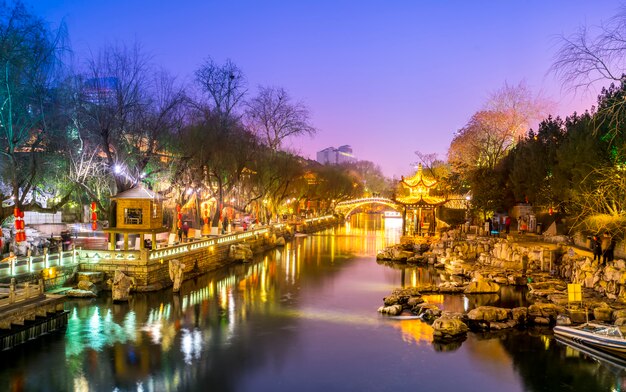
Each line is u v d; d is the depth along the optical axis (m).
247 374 24.30
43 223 55.53
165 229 41.78
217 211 60.72
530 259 47.59
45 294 30.34
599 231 40.66
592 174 41.91
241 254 57.84
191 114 60.78
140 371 24.33
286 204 111.44
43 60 40.06
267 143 78.31
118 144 44.59
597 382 23.81
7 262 32.34
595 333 27.28
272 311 35.72
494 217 71.44
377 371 24.92
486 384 23.56
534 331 30.95
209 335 29.89
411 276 51.09
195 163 56.66
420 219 78.06
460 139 83.44
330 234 102.06
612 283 34.47
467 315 32.12
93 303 35.47
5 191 45.22
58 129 41.31
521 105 78.75
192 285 43.53
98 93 45.22
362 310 36.28
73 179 42.34
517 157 66.38
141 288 38.41
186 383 23.23
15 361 24.92
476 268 49.47
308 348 27.98
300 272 52.69
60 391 21.98
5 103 36.69
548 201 57.38
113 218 41.62
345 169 191.12
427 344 28.80
